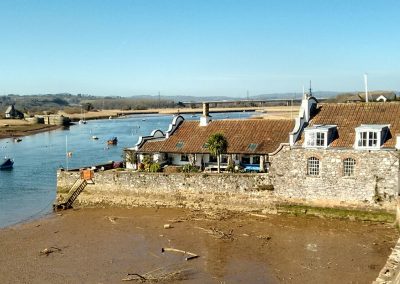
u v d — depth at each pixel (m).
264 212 44.38
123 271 32.22
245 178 44.81
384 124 41.75
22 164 85.44
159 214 46.06
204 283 29.75
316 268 31.53
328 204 41.84
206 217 44.16
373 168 39.88
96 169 53.34
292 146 42.69
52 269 33.03
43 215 48.44
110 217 45.94
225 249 35.84
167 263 33.44
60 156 95.00
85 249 37.16
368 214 40.38
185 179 47.09
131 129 166.00
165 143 55.12
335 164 41.22
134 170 52.56
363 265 31.67
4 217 48.00
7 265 34.09
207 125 56.06
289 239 37.50
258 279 30.16
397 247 29.95
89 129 175.75
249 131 53.16
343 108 45.28
